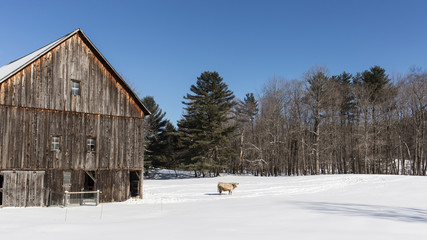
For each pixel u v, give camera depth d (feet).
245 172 254.06
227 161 201.67
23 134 77.66
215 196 97.19
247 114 234.99
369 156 191.01
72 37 86.84
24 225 46.93
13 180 75.51
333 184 125.29
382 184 116.57
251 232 39.06
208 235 37.42
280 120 206.90
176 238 35.91
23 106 78.28
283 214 54.65
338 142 202.28
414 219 48.60
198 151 193.26
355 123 210.18
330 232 38.70
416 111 183.62
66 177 82.58
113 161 90.02
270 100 207.41
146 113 97.86
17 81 78.18
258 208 64.23
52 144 81.56
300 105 205.26
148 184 146.41
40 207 75.61
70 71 85.66
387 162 197.88
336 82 216.54
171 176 228.63
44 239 36.42
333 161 222.69
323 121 206.80
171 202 84.69
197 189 120.16
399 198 81.41
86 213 62.75
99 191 80.33
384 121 194.39
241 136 225.97
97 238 36.52
